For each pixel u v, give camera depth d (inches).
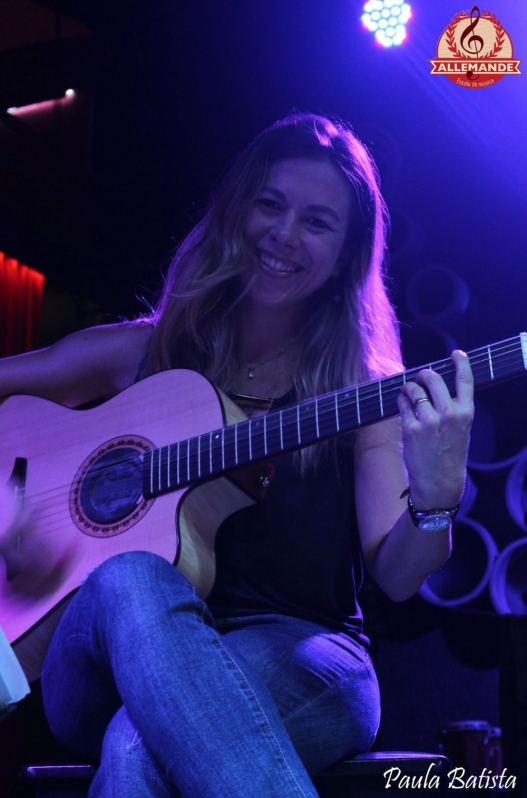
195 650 41.4
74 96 208.8
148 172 188.9
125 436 63.6
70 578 59.0
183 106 175.9
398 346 70.6
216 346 67.8
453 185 146.6
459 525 127.0
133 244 214.4
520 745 96.3
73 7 168.4
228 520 58.9
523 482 125.6
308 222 65.2
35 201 219.5
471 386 50.1
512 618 100.3
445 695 125.0
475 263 142.6
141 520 58.7
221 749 38.6
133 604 43.4
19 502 64.1
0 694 44.7
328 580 58.2
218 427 60.1
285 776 38.4
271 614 56.1
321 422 54.6
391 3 146.6
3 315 240.4
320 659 51.9
